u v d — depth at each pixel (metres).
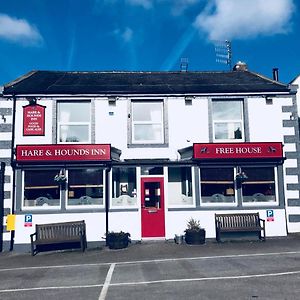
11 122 14.23
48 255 12.34
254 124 14.76
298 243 12.58
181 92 14.78
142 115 14.91
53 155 13.59
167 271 8.89
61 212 13.68
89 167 13.98
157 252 11.73
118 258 11.02
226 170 14.38
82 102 14.81
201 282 7.76
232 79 16.94
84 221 13.66
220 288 7.27
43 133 14.27
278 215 14.08
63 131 14.61
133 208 13.89
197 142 14.65
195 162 14.09
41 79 16.53
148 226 13.85
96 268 9.67
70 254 12.27
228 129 14.92
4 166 13.89
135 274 8.73
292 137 14.73
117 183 14.11
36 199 13.89
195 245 12.85
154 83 16.16
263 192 14.32
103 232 13.71
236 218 13.84
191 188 14.20
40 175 13.99
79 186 13.99
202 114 14.80
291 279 7.74
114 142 14.51
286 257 10.08
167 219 13.91
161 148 14.55
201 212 13.96
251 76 17.50
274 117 14.83
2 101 14.32
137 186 14.04
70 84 15.65
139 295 7.01
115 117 14.64
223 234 13.71
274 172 14.39
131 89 14.92
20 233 13.48
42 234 13.13
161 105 14.95
